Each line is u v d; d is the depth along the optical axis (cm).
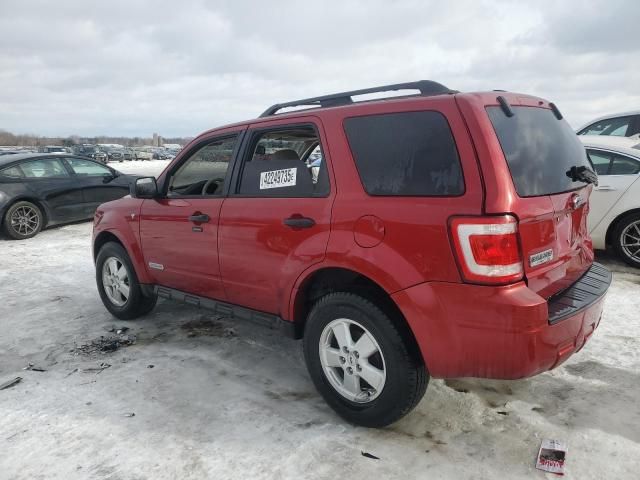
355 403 292
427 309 251
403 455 266
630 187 570
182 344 427
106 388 351
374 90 308
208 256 374
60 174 996
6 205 904
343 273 297
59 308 534
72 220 1020
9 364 400
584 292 279
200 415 312
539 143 278
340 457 266
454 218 241
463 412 304
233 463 265
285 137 356
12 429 304
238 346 420
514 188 243
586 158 333
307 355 311
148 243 430
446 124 256
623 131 802
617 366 353
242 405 323
